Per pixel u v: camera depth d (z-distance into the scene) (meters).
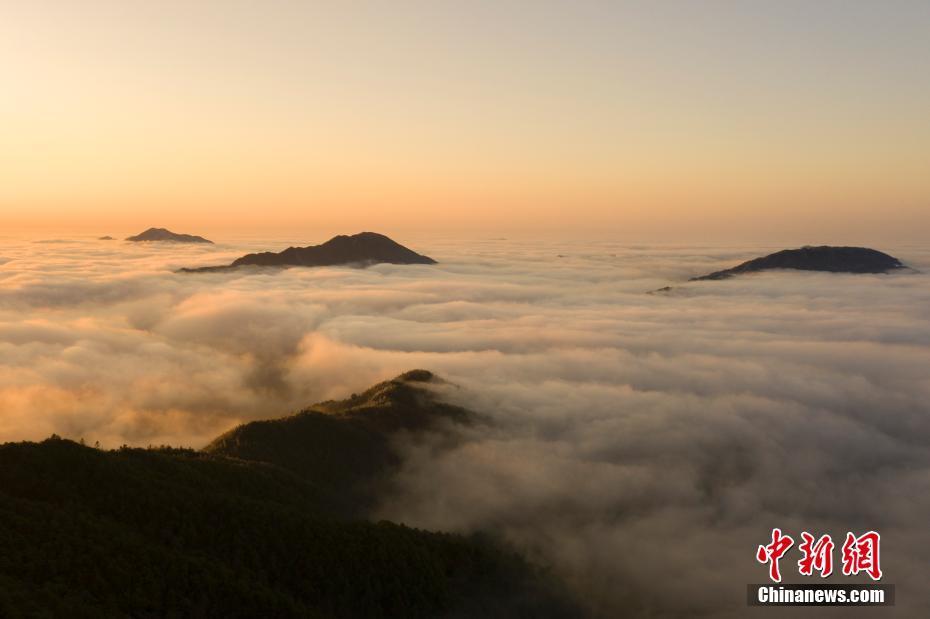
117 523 54.84
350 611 54.66
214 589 49.22
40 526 50.47
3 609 38.75
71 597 43.31
